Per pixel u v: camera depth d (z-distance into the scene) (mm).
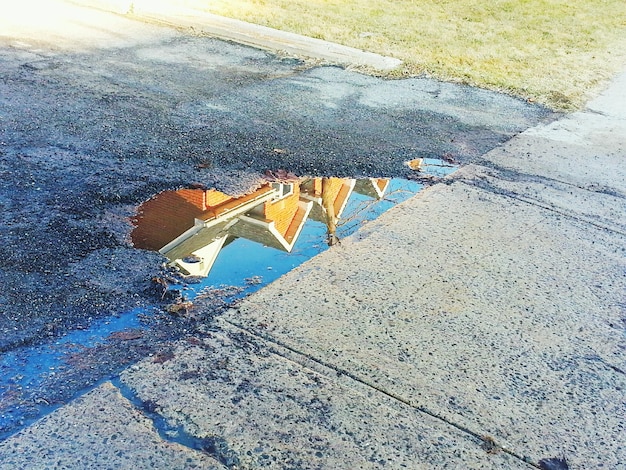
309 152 4965
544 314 3256
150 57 6926
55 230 3576
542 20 10188
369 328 3029
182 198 4109
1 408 2387
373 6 9867
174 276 3324
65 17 8117
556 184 4797
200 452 2275
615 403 2680
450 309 3229
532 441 2445
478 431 2471
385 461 2303
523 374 2805
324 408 2520
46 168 4270
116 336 2834
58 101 5480
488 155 5234
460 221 4152
